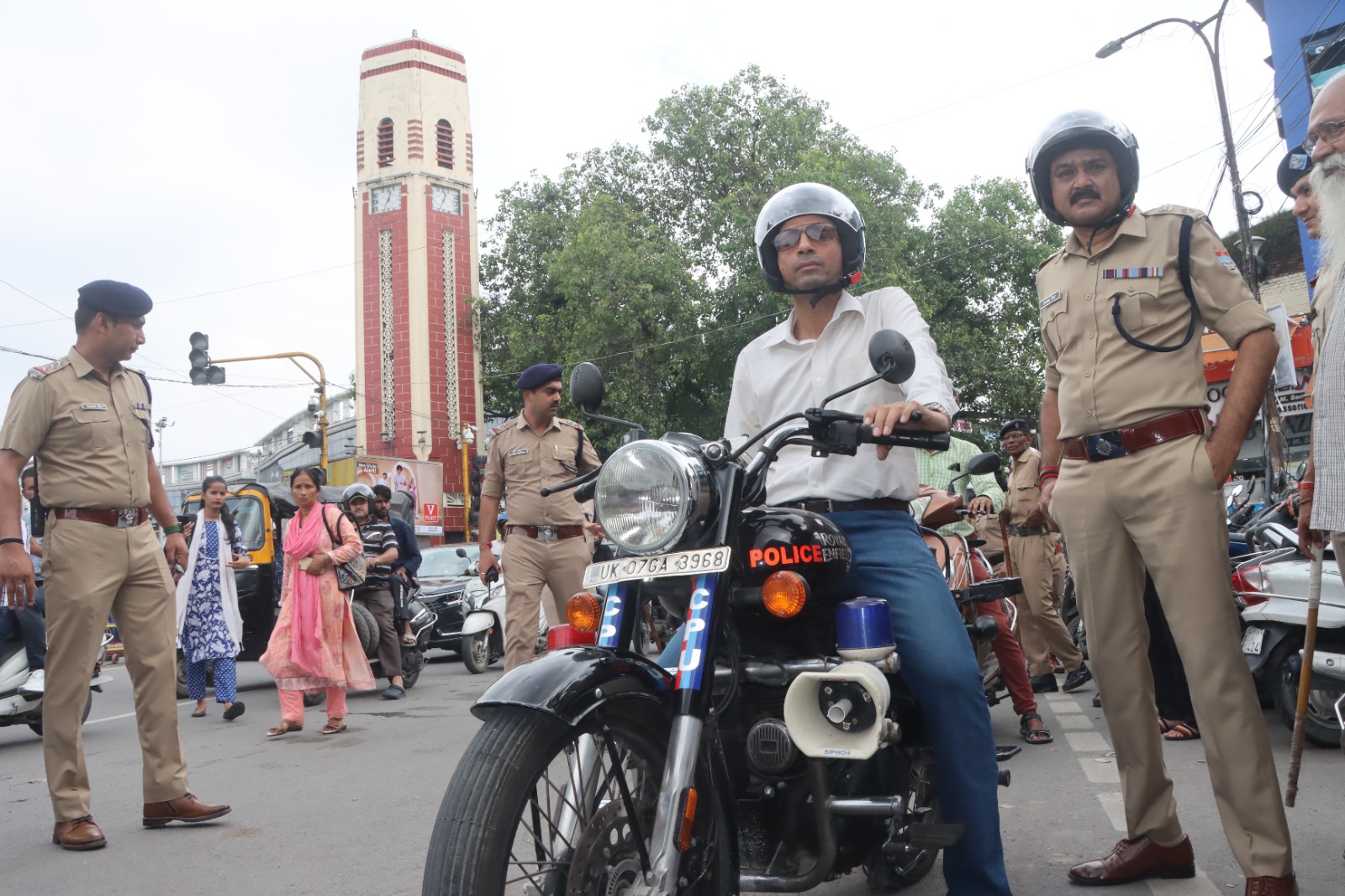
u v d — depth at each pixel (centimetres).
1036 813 443
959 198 3055
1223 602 309
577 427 652
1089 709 704
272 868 401
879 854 285
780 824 263
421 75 4625
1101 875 342
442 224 4588
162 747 473
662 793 221
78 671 452
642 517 236
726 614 258
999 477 671
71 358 462
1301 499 319
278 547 1143
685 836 221
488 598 1263
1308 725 536
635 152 3350
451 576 1485
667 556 242
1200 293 317
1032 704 598
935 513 487
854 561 287
